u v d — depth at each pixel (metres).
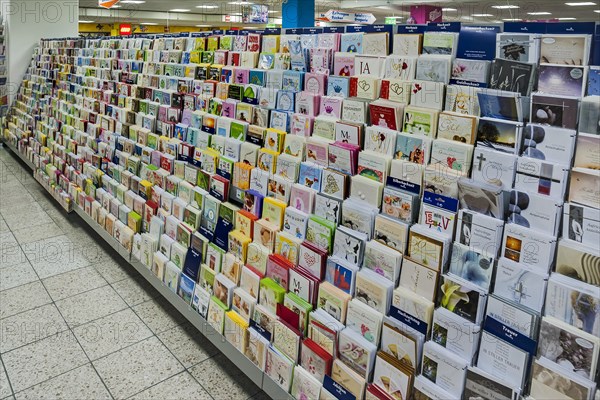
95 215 3.94
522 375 1.34
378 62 1.85
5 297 3.09
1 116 7.59
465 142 1.53
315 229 1.96
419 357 1.57
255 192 2.30
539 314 1.31
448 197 1.54
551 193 1.31
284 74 2.24
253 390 2.30
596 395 1.19
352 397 1.72
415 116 1.66
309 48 2.18
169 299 2.85
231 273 2.35
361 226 1.81
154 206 3.07
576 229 1.26
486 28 1.51
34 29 7.05
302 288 1.98
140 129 3.42
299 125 2.11
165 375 2.38
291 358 1.97
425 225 1.62
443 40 1.63
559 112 1.30
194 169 2.73
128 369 2.42
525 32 1.41
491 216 1.44
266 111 2.28
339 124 1.91
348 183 1.88
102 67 4.40
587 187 1.24
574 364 1.24
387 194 1.72
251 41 2.57
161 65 3.33
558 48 1.32
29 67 7.09
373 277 1.73
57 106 5.30
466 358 1.47
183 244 2.74
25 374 2.35
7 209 4.84
